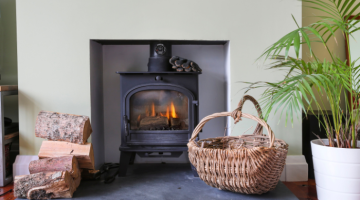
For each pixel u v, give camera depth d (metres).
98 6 1.95
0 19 2.28
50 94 1.96
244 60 2.00
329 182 1.46
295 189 1.79
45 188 1.53
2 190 1.77
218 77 2.37
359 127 1.52
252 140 1.77
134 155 2.28
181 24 1.97
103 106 2.34
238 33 1.99
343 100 2.29
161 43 2.04
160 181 1.86
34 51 1.94
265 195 1.60
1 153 1.83
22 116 1.96
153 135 1.96
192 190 1.68
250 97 1.69
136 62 2.35
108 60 2.34
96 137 2.12
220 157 1.46
